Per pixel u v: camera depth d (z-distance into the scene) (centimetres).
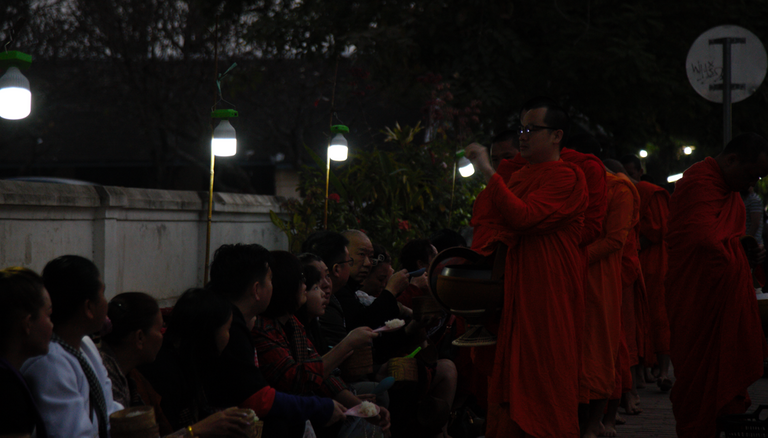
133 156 2584
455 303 369
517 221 352
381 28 1215
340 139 692
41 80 2127
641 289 584
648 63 1178
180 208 637
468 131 988
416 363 402
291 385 327
